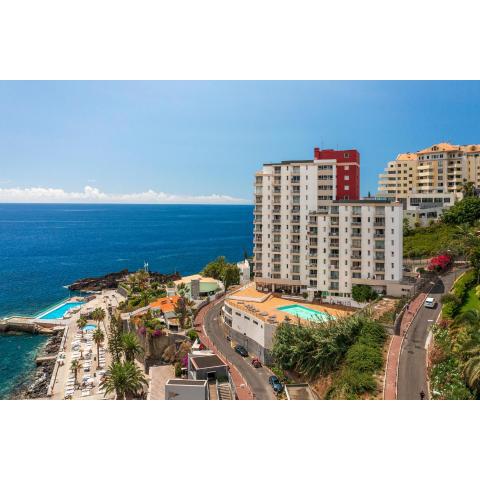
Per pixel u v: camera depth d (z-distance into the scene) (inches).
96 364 3895.2
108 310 5487.2
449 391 2103.8
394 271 3681.1
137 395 3100.4
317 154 4399.6
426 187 7145.7
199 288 5142.7
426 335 2856.8
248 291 4259.4
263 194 4256.9
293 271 4168.3
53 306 6240.2
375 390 2331.4
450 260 4202.8
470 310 2615.7
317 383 2760.8
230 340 3683.6
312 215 3941.9
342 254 3836.1
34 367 4104.3
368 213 3750.0
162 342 3663.9
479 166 6963.6
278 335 3056.1
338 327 2856.8
